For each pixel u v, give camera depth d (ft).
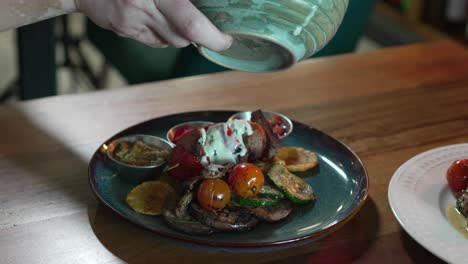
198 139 2.56
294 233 2.37
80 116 3.12
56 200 2.55
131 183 2.62
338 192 2.62
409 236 2.46
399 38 6.75
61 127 3.03
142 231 2.41
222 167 2.49
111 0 2.27
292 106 3.32
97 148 2.88
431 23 6.50
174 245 2.36
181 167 2.55
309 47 2.21
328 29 2.19
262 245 2.22
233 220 2.35
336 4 2.15
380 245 2.41
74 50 6.72
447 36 6.18
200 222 2.36
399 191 2.53
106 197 2.52
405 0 6.79
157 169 2.62
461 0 6.11
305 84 3.55
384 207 2.60
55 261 2.28
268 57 2.30
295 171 2.71
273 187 2.55
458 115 3.32
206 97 3.37
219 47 2.17
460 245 2.30
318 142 2.89
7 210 2.49
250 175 2.41
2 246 2.32
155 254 2.32
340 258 2.35
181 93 3.39
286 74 3.65
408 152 2.97
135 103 3.27
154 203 2.47
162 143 2.75
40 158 2.79
